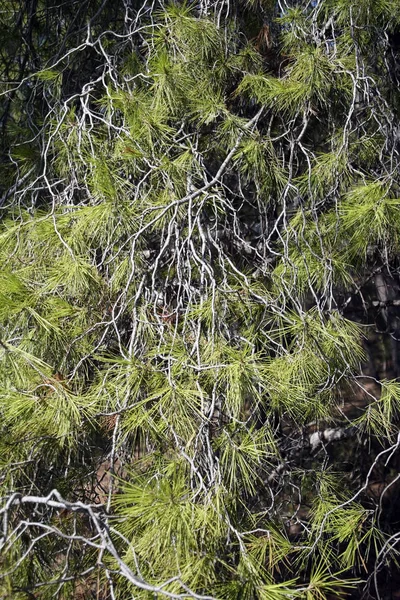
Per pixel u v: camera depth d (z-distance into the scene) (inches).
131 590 63.5
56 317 74.6
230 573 65.6
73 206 82.4
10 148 111.3
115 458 79.4
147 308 80.8
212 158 101.2
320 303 89.7
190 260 89.0
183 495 63.4
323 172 89.5
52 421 68.0
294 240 88.7
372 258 109.8
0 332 77.7
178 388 68.0
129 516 60.6
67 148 86.7
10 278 74.4
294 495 103.4
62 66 114.0
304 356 75.6
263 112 99.1
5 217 103.4
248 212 119.5
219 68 92.7
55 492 56.2
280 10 103.3
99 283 79.0
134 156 81.6
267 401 77.7
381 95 98.9
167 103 88.0
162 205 80.7
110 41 113.3
